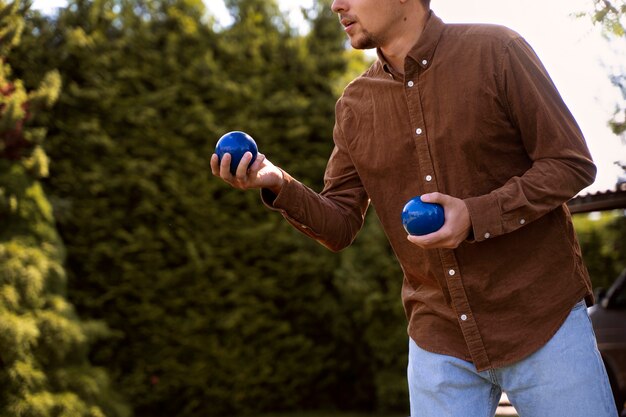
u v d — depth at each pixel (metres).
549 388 1.87
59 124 6.68
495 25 1.92
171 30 7.07
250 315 7.02
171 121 6.90
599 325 4.85
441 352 1.98
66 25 6.77
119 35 6.95
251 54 7.21
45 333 5.34
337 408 7.45
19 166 5.81
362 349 7.21
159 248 6.84
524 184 1.78
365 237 7.09
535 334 1.88
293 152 7.25
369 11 1.94
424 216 1.71
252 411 7.12
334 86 7.24
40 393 5.17
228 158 1.93
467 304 1.92
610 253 8.35
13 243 5.48
